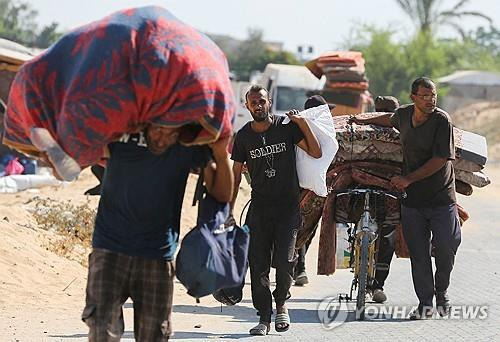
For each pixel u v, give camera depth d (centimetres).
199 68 1024
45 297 2028
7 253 2208
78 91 1016
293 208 1706
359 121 1978
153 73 1011
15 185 3922
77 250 2536
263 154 1684
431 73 13850
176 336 1722
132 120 1036
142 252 1108
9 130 1104
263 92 1684
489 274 2570
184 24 1062
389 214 1966
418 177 1847
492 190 6106
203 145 1112
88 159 1048
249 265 1736
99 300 1095
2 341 1616
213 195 1149
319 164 1706
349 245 1948
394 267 2702
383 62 13512
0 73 3969
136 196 1099
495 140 11944
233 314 1998
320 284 2420
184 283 1119
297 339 1700
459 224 1917
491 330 1792
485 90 14788
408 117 1864
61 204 3017
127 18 1036
